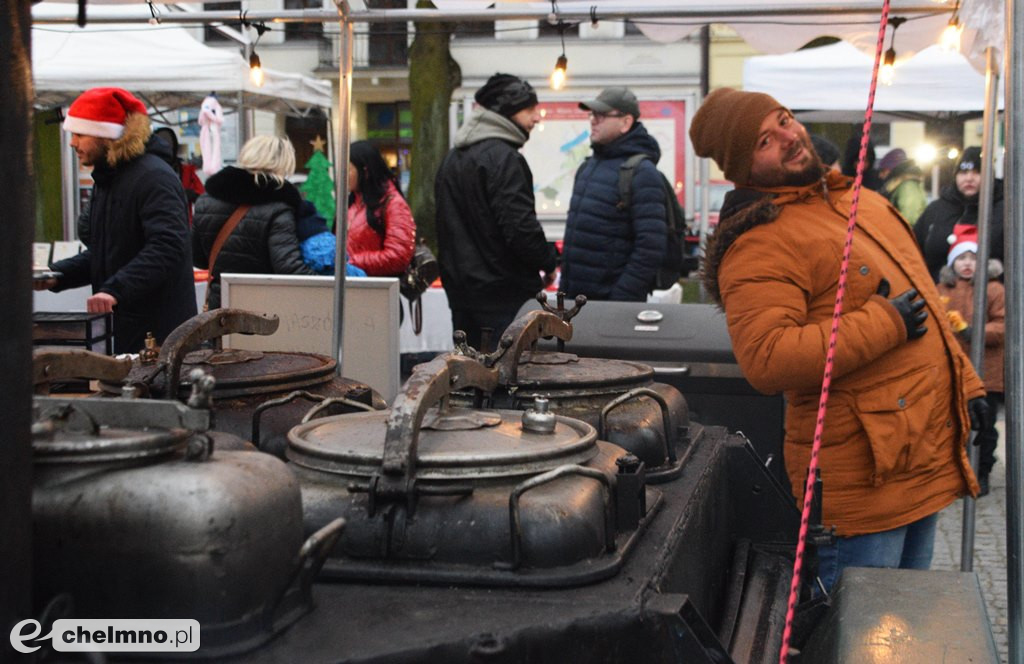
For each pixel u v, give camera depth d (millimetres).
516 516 1218
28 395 852
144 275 3783
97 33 7789
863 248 2469
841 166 10227
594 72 24688
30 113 837
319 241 4344
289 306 3629
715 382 3479
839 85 9188
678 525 1509
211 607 985
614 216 5113
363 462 1307
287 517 1062
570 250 5234
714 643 1166
